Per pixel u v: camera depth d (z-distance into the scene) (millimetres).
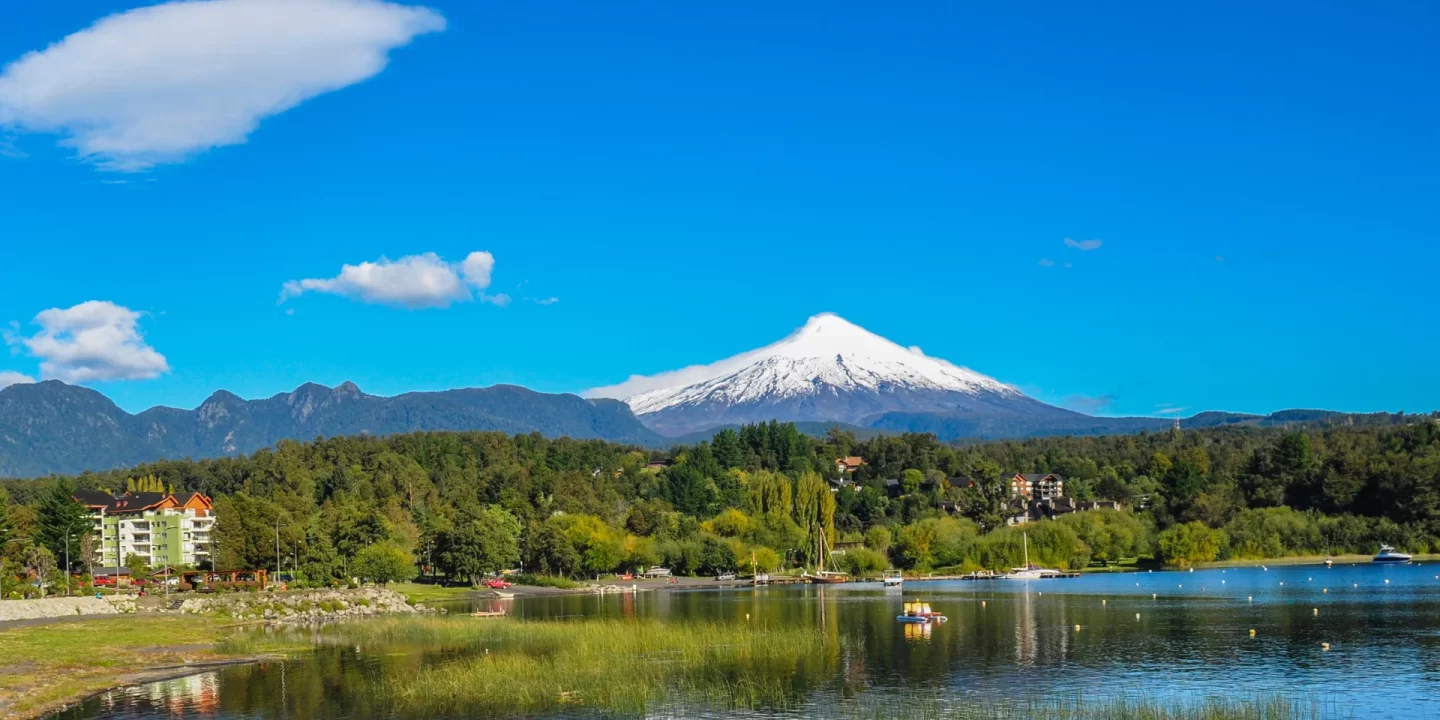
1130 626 124750
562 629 120125
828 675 89312
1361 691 81812
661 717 74062
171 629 130875
